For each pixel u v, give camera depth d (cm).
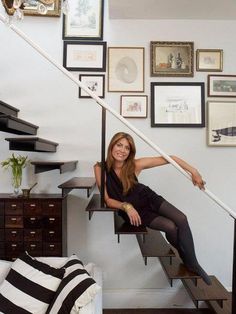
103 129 176
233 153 273
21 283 189
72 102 269
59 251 243
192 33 271
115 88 268
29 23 267
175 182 271
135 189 197
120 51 268
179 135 270
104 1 269
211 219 273
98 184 201
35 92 268
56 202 242
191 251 183
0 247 243
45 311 179
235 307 189
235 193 273
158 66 269
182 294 271
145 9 251
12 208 241
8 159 262
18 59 267
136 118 268
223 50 272
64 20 267
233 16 265
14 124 189
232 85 272
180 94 270
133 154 198
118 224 188
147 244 197
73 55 267
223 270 274
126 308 271
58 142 269
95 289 167
